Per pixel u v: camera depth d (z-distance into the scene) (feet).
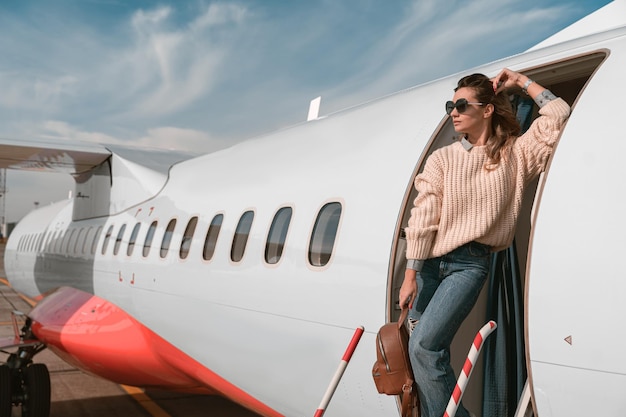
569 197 8.31
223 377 16.38
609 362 7.61
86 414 24.84
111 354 21.75
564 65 9.77
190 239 18.15
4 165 34.68
